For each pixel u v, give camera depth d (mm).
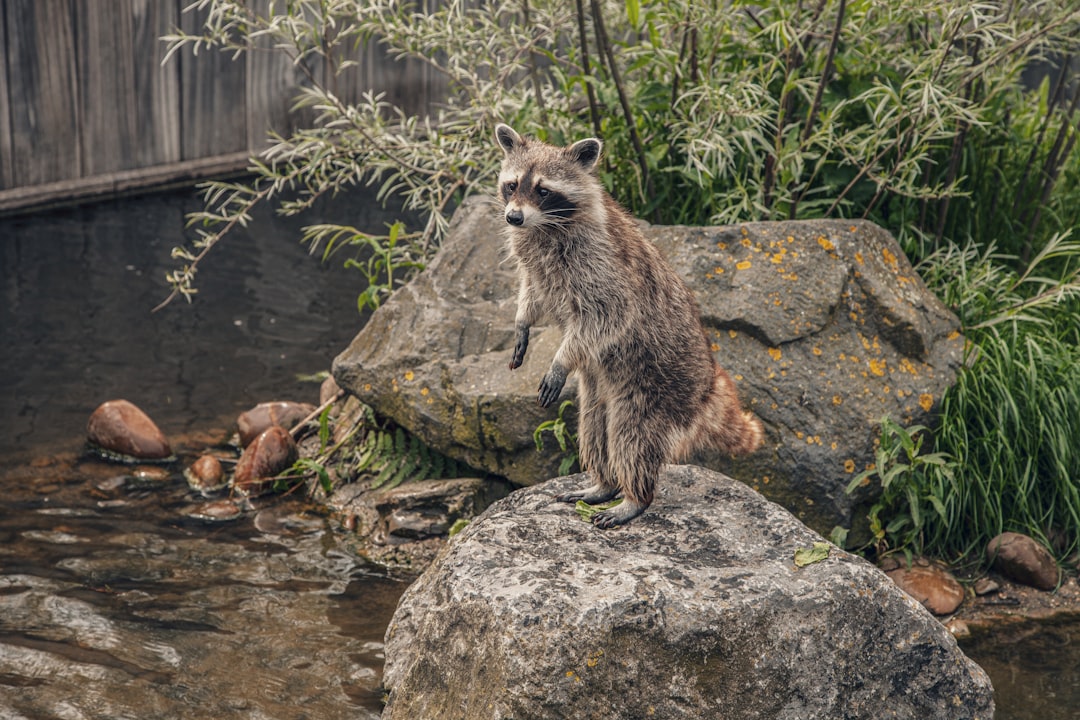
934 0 5789
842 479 5102
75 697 4031
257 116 10352
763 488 5109
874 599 3748
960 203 6590
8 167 8992
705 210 6461
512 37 6668
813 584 3703
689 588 3615
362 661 4359
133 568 5000
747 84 5910
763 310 5258
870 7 6020
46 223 9094
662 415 4211
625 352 4219
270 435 5941
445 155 6578
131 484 5781
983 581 5156
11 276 8117
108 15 9164
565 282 4297
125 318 7633
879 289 5406
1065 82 6887
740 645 3535
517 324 4547
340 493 5777
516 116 6559
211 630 4535
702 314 5262
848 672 3646
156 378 6875
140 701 4035
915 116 5828
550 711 3375
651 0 6242
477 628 3562
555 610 3463
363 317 7867
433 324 5602
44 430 6211
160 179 9883
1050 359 5508
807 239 5465
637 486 4160
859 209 6418
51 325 7445
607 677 3430
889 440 5121
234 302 8008
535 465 5324
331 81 10586
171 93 9734
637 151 6160
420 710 3721
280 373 7020
